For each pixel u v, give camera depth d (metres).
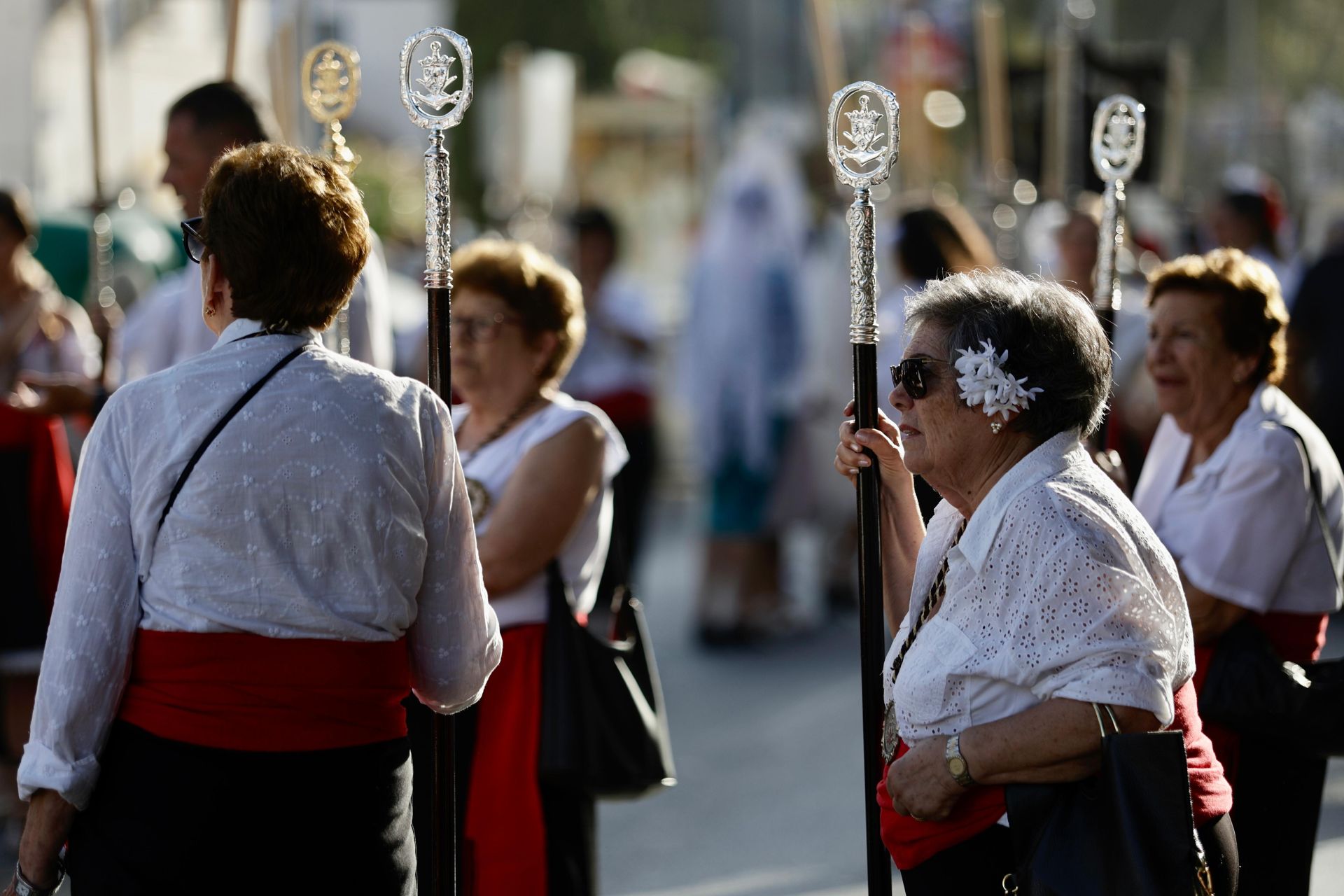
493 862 11.08
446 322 9.39
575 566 11.75
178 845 7.59
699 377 27.98
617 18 67.50
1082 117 19.39
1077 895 7.77
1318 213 43.88
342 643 7.79
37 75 22.58
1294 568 10.71
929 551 8.77
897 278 21.08
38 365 16.80
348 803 7.89
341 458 7.79
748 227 27.78
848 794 19.52
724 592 28.11
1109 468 11.48
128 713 7.75
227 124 12.28
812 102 52.78
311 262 7.95
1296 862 10.51
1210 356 10.91
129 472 7.72
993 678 8.07
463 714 11.18
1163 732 7.75
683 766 20.92
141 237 22.16
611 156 51.28
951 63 32.28
